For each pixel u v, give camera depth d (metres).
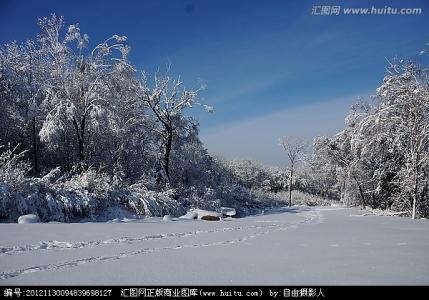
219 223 19.70
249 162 86.12
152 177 33.59
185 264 8.08
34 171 29.20
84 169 29.12
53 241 10.91
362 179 39.47
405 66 27.77
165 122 34.81
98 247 10.23
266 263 8.20
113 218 23.55
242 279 6.84
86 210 22.81
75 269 7.50
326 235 13.74
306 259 8.66
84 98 29.56
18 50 30.17
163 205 27.52
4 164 22.28
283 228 16.81
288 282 6.63
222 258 8.80
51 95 28.95
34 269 7.46
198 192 35.91
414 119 27.55
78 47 29.41
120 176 29.91
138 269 7.56
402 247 10.46
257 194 53.81
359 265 7.97
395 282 6.59
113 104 30.45
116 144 34.19
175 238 12.65
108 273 7.21
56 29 29.17
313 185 87.12
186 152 42.19
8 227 13.81
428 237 12.99
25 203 19.88
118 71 31.23
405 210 31.39
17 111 29.77
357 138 30.28
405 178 28.44
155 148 37.06
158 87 34.41
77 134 29.39
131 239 12.00
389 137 28.56
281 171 92.19
